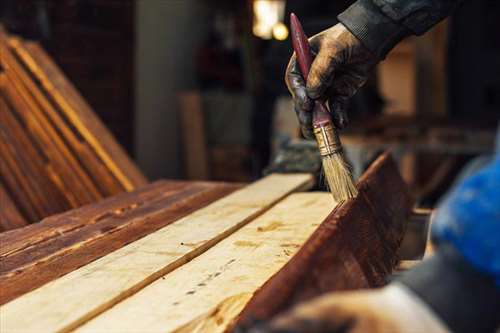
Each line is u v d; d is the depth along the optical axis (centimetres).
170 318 183
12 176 419
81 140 460
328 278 158
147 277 211
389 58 943
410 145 689
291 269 150
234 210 305
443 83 987
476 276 124
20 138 437
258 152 852
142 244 249
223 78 948
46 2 676
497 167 122
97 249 245
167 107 900
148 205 325
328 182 239
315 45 255
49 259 234
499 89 1031
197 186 379
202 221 284
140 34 844
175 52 916
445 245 127
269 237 263
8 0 646
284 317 127
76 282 206
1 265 228
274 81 798
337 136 240
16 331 173
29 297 195
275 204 326
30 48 492
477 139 689
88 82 743
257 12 933
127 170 439
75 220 296
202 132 905
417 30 251
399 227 281
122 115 790
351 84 264
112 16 762
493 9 1020
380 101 834
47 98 474
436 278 126
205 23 980
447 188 924
